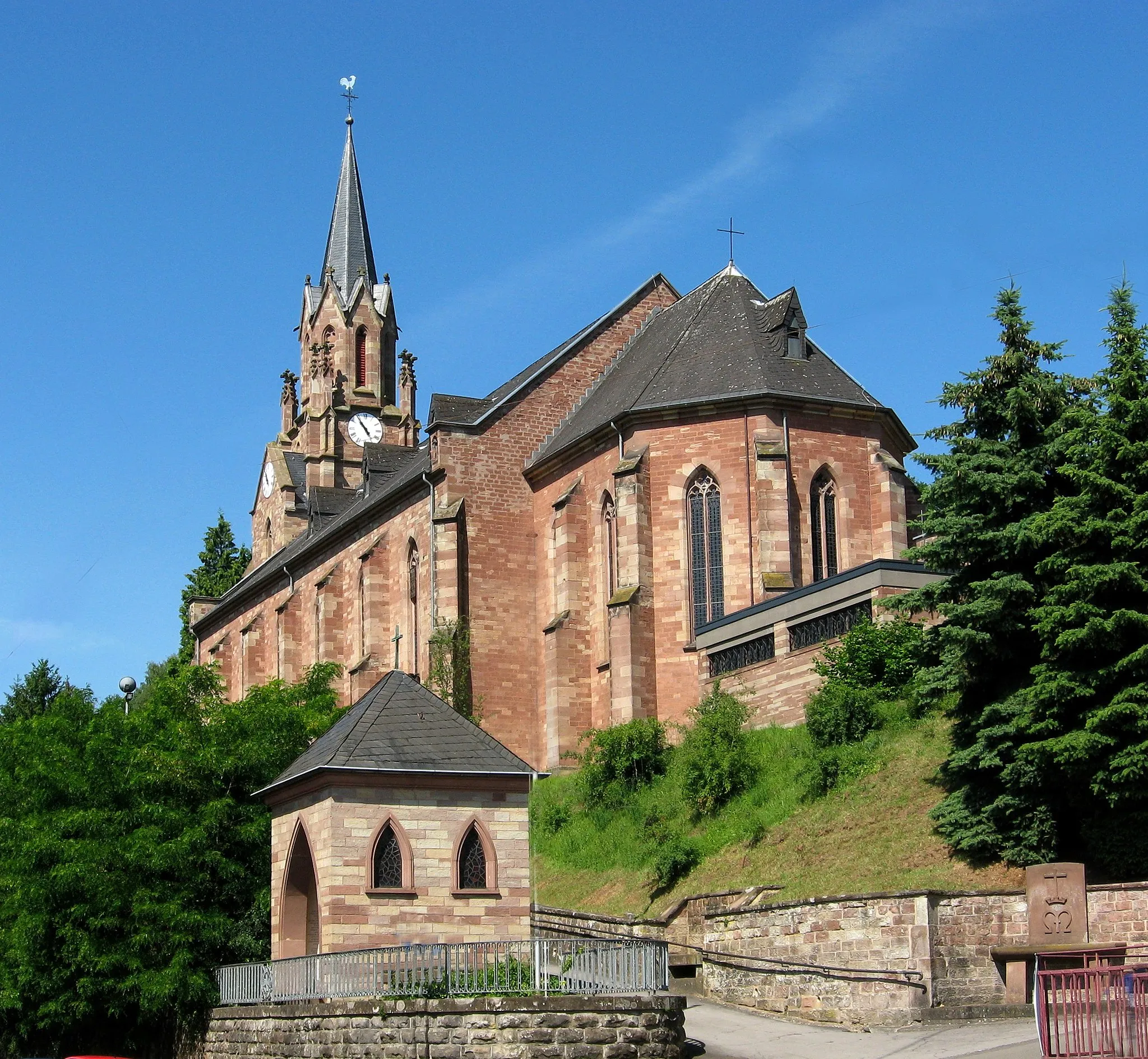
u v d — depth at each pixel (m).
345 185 115.50
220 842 43.28
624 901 46.66
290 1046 33.72
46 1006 40.81
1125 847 35.12
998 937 33.56
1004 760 37.50
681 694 61.97
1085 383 40.97
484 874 37.12
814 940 35.41
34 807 44.72
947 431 41.38
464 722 38.97
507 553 70.94
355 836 36.38
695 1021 35.25
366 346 112.19
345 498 99.75
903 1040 31.42
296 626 92.38
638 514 63.22
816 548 63.44
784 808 45.53
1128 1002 25.77
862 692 47.44
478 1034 28.77
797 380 64.62
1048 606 36.91
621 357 74.69
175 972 39.94
